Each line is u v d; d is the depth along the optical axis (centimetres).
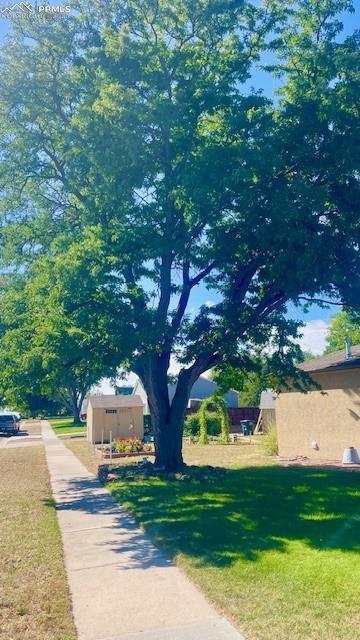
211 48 1691
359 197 1447
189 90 1588
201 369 1841
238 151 1362
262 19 1634
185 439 3562
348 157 1376
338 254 1475
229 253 1577
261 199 1425
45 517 1150
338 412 2108
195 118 1606
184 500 1280
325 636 516
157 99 1530
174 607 617
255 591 645
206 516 1080
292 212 1295
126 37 1566
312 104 1470
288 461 2141
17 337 1490
